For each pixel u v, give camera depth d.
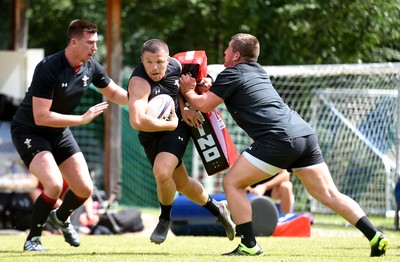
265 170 22.75
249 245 23.02
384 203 51.38
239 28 69.31
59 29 84.88
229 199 22.92
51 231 41.28
